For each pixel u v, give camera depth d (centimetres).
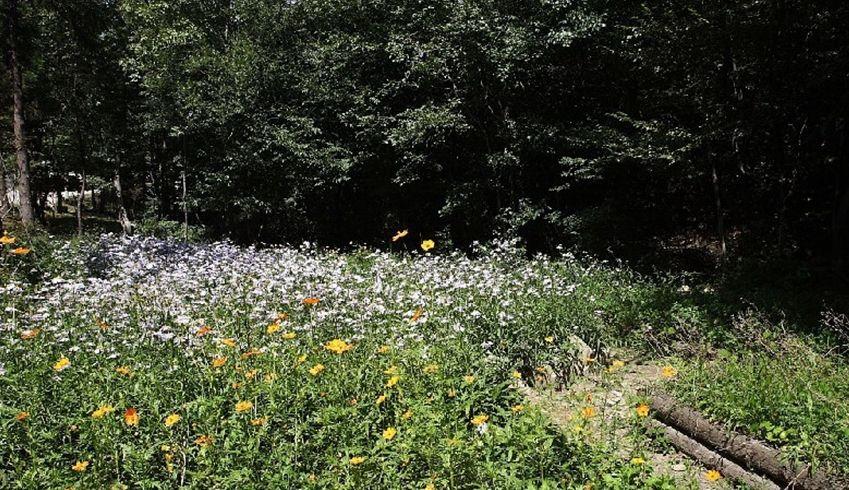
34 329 617
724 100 1244
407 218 2041
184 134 2059
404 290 818
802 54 1108
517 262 1082
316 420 454
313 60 1925
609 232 1422
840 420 459
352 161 1884
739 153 1325
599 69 1533
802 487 426
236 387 495
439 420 435
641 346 791
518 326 699
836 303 836
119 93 2427
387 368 534
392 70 1820
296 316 673
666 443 526
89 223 3066
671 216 1545
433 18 1563
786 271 1061
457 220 1861
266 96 1988
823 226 1257
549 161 1603
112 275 983
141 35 2045
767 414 491
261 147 1936
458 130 1587
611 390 650
